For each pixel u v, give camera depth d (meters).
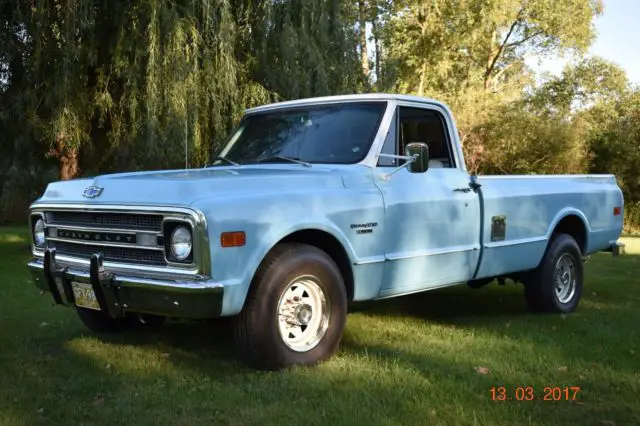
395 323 6.21
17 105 12.01
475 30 29.22
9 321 6.26
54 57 12.05
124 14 11.97
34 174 14.58
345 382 4.25
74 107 12.00
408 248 5.23
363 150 5.21
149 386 4.25
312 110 5.74
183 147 11.76
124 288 4.25
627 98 29.64
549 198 6.65
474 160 25.31
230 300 4.07
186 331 5.84
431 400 3.93
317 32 14.05
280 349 4.39
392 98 5.45
